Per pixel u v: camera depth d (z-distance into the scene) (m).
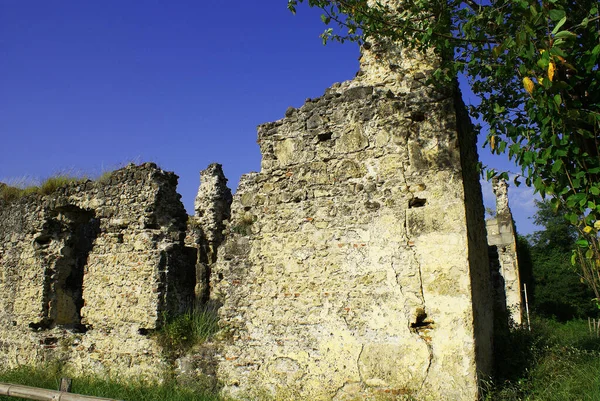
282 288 7.69
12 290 11.66
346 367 7.01
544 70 5.05
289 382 7.36
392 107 7.38
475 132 8.03
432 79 6.88
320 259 7.47
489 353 7.15
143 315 9.28
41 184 12.02
